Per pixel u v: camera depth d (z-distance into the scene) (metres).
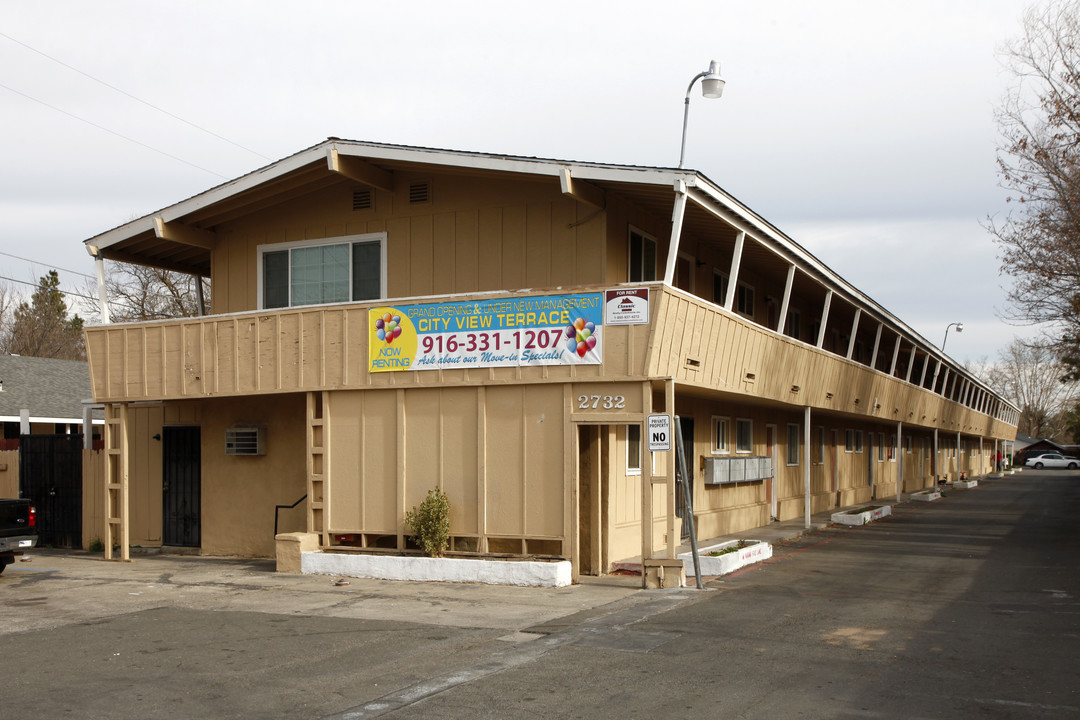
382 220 16.81
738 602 12.40
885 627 10.71
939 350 37.78
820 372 22.86
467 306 14.55
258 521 17.89
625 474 16.12
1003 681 8.27
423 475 14.84
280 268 17.70
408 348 14.92
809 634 10.27
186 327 16.81
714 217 16.14
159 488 19.05
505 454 14.26
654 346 13.31
